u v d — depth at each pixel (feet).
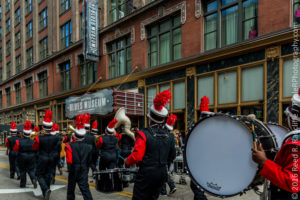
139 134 11.16
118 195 20.47
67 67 70.59
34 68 85.35
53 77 75.15
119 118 31.96
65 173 32.53
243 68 31.37
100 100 43.14
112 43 54.19
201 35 36.58
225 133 10.94
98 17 57.00
